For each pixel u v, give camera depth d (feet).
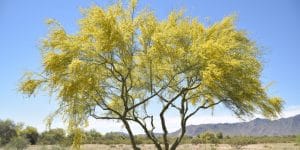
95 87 56.59
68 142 156.46
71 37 57.98
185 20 62.90
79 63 52.90
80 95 55.98
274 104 66.74
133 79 66.39
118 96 66.39
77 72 53.52
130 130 62.49
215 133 311.06
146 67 62.18
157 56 59.00
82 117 57.77
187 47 59.62
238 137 321.32
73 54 55.88
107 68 58.29
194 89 66.69
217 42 58.13
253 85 60.85
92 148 175.11
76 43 55.98
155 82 66.13
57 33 57.16
